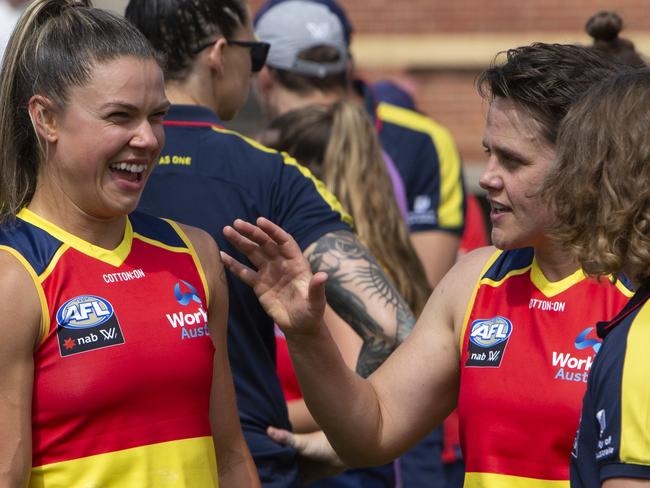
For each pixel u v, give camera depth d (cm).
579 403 673
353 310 895
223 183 866
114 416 653
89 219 675
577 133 582
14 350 632
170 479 668
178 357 675
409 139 1586
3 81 682
